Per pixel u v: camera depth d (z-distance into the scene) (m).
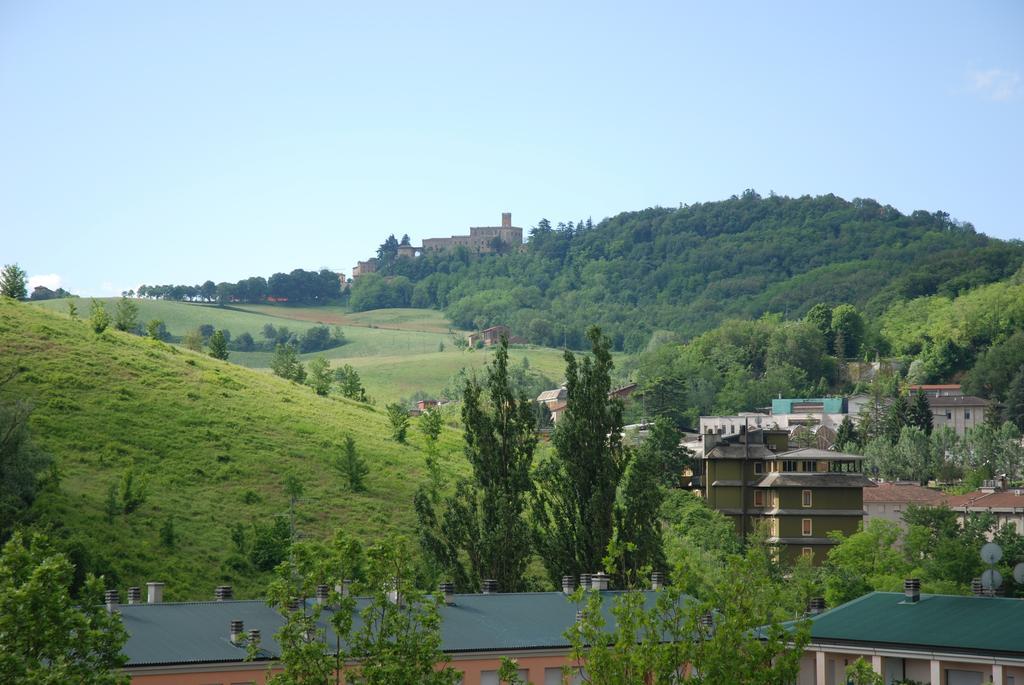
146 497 127.75
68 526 113.38
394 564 51.09
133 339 195.00
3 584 42.91
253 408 171.00
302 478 147.62
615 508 96.50
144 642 60.16
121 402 158.50
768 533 159.38
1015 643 61.88
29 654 41.47
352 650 49.59
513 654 66.56
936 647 63.03
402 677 48.28
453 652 65.06
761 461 169.88
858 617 70.06
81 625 42.53
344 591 67.50
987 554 76.00
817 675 67.38
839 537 142.12
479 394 101.12
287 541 118.94
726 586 50.53
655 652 48.34
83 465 136.62
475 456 99.25
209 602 68.31
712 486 169.25
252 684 59.66
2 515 104.94
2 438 115.06
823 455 169.12
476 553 95.25
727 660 48.00
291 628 48.53
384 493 147.75
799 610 71.81
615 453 97.75
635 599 50.59
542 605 75.50
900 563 127.62
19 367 161.00
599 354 99.62
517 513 95.94
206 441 153.00
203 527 125.56
